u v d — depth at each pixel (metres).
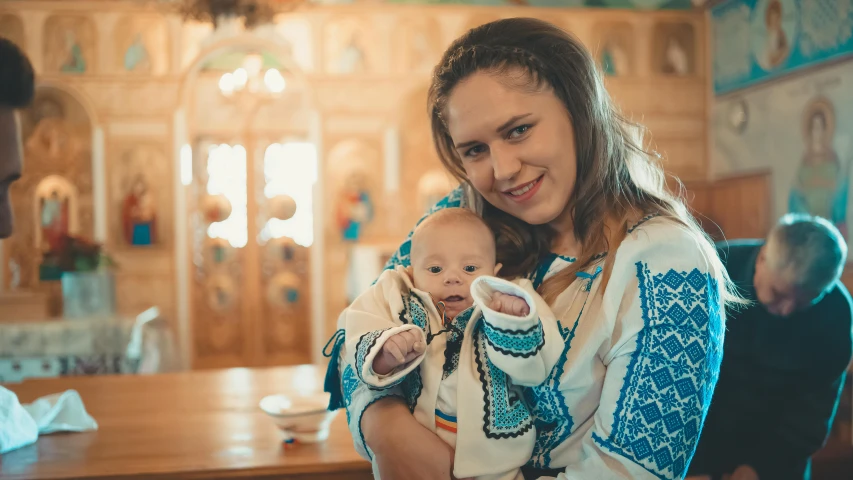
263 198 7.62
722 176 7.32
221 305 7.57
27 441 1.83
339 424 2.02
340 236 7.24
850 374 4.50
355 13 7.11
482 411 1.12
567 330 1.12
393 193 7.25
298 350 7.68
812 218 2.26
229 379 2.62
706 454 2.40
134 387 2.51
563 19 7.30
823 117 5.84
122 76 7.02
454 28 7.18
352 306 1.29
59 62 6.95
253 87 7.54
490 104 1.10
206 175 7.54
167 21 7.02
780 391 2.25
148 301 7.13
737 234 7.02
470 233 1.25
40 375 4.88
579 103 1.12
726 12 7.16
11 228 1.57
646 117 7.44
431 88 1.25
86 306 5.03
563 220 1.24
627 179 1.20
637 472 0.98
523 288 1.13
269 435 1.92
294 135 7.62
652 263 1.04
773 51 6.46
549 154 1.11
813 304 2.19
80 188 7.11
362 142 7.21
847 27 5.55
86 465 1.67
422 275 1.27
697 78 7.49
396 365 1.12
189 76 7.07
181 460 1.71
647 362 1.01
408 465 1.11
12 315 5.60
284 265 7.66
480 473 1.10
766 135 6.61
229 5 4.02
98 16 6.96
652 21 7.41
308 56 7.11
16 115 1.54
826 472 4.02
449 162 1.34
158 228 7.14
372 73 7.15
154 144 7.08
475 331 1.19
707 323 1.01
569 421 1.12
